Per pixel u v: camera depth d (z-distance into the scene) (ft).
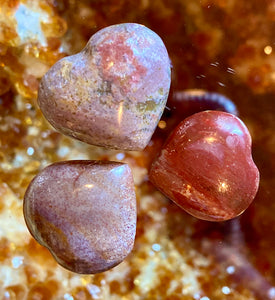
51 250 0.69
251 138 0.73
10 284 0.72
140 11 0.73
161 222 0.74
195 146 0.69
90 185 0.68
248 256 0.74
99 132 0.68
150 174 0.72
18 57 0.73
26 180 0.73
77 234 0.68
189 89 0.74
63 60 0.68
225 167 0.69
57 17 0.73
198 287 0.74
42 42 0.73
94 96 0.67
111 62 0.67
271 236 0.74
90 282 0.73
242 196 0.70
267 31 0.73
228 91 0.74
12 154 0.73
